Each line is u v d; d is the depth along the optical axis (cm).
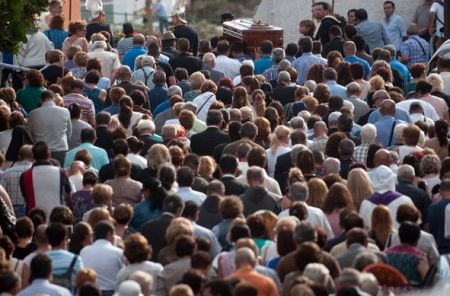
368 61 5534
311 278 2589
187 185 3231
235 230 2855
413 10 6800
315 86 4731
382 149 3488
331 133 3962
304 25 5938
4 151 3850
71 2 6850
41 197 3378
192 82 4562
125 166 3353
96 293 2558
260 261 2820
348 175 3381
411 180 3388
